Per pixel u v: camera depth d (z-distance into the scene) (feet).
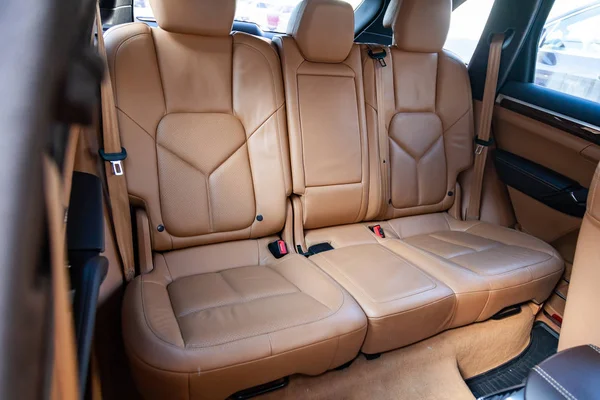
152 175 4.48
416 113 6.21
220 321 3.55
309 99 5.26
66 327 0.87
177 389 3.13
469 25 7.04
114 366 3.79
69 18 0.92
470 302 4.60
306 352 3.52
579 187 5.65
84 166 3.49
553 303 5.80
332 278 4.56
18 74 0.79
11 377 0.70
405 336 4.25
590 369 3.08
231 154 4.90
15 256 0.73
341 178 5.54
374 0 7.36
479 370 5.14
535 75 6.57
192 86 4.68
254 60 4.94
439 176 6.44
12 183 0.74
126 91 4.31
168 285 4.32
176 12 4.44
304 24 5.10
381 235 5.84
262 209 5.08
